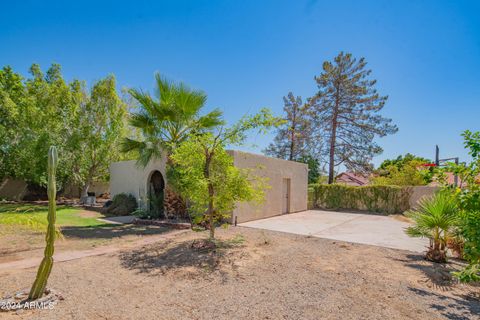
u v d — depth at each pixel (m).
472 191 3.52
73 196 21.36
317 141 23.91
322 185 18.20
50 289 3.70
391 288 4.17
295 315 3.27
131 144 10.74
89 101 17.55
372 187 16.55
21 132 16.94
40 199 19.92
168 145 9.97
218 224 10.31
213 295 3.82
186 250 6.20
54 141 16.98
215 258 5.61
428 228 5.82
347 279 4.53
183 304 3.52
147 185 13.01
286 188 14.98
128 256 5.70
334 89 23.08
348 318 3.22
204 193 6.67
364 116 22.38
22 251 6.02
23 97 17.47
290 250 6.49
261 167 7.72
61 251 6.08
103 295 3.74
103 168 18.28
